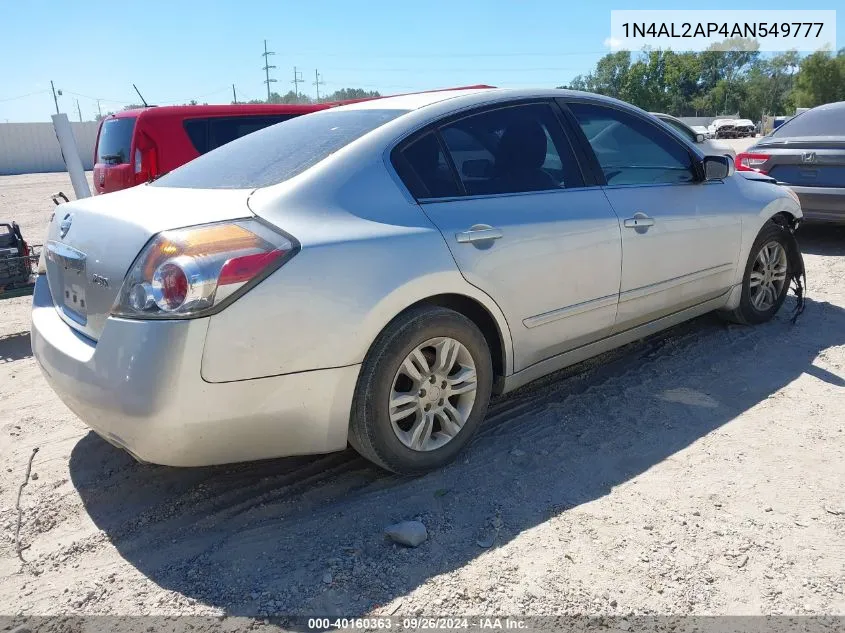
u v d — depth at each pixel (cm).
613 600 226
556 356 355
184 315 239
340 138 312
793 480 294
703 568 240
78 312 289
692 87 9138
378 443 285
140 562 257
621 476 302
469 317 323
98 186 784
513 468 312
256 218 260
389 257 277
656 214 387
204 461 261
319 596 232
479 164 327
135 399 242
